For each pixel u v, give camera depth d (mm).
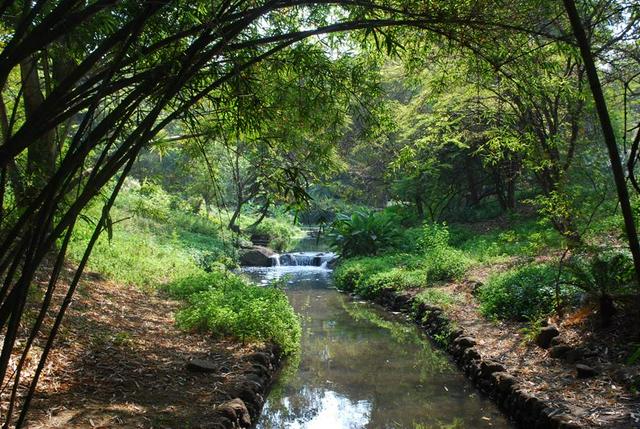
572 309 6332
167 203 14586
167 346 5660
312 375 6484
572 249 6250
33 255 1710
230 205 22391
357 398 5707
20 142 1652
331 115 4438
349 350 7656
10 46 1601
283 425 4961
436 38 3648
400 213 18484
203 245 15180
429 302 9242
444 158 16078
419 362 7004
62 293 6410
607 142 1958
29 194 2883
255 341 6277
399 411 5332
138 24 1771
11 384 3830
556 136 7129
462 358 6602
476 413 5199
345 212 17484
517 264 9211
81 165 1882
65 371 4305
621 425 3799
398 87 15102
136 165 15180
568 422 3930
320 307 11039
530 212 15930
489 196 20062
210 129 3666
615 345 5227
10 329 1664
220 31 2033
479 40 2957
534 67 4535
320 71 3988
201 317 6461
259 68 3750
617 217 7000
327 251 20250
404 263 13031
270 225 22266
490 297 7883
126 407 3891
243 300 7430
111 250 9719
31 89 5801
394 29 3420
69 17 1596
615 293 5617
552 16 3555
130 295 7797
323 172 4441
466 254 12078
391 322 9523
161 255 11469
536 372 5250
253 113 3486
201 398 4340
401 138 11930
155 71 2039
